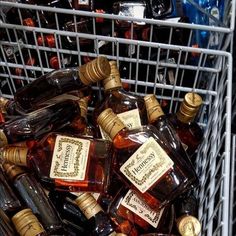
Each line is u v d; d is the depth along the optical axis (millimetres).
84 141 743
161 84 853
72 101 806
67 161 726
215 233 669
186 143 853
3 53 858
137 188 720
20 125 762
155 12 881
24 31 819
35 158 734
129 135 735
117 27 888
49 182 733
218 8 896
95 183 728
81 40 891
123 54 908
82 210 728
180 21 877
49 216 719
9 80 939
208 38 875
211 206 731
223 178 684
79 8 882
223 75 792
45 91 821
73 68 805
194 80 853
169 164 724
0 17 884
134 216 743
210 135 839
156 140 736
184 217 717
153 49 902
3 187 722
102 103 829
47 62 880
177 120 840
